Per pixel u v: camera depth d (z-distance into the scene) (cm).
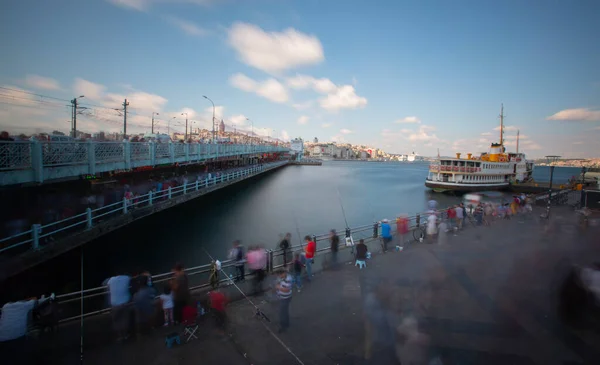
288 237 1141
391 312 787
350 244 1306
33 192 1354
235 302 857
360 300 862
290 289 730
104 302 1053
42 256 1012
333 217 3169
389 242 1427
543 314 767
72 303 1046
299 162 15050
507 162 5256
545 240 1477
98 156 1425
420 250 1320
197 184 2406
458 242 1441
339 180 8088
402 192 5534
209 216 2820
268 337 693
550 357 606
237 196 3866
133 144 1769
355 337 689
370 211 3609
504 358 604
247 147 5144
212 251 1864
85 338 676
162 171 2831
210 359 620
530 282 961
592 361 593
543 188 4803
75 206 1529
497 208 2050
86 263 1330
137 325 708
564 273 1029
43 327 678
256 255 973
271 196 4347
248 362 611
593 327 709
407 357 612
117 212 1571
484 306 815
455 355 616
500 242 1437
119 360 611
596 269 823
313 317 775
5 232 1155
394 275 1034
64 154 1208
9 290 1000
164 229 2017
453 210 1711
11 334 611
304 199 4306
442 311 787
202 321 758
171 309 739
